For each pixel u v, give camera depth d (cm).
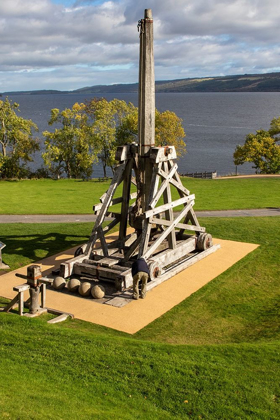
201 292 1517
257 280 1655
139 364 977
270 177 5919
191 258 1800
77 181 5903
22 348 1037
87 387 891
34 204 3741
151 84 1620
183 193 1816
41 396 832
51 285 1539
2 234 2250
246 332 1271
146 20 1570
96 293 1427
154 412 832
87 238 2191
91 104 8206
